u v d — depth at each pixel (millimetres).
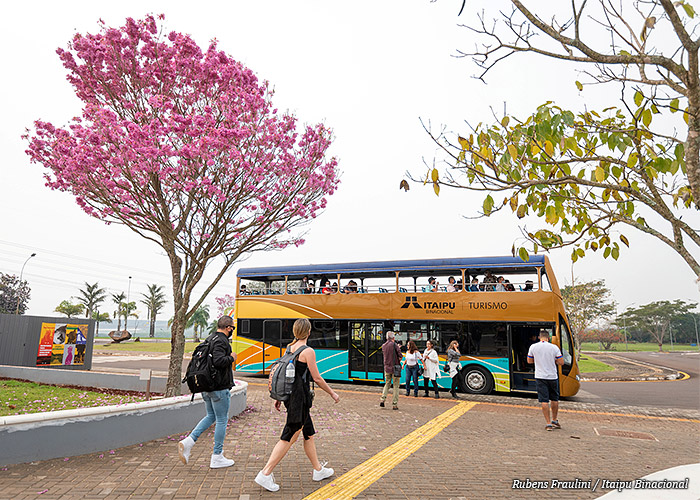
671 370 28875
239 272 18047
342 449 6816
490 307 14102
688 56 2510
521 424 9328
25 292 71875
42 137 10109
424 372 13492
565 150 3193
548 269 13789
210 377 5410
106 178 9695
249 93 10586
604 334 84312
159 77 10461
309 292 16953
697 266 2875
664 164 3098
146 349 43906
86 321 21609
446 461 6195
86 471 5246
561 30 2838
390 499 4582
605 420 10023
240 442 6988
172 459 5887
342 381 17297
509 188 3320
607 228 3668
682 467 5770
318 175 11664
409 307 15078
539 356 9008
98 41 10078
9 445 5301
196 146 9328
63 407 9531
